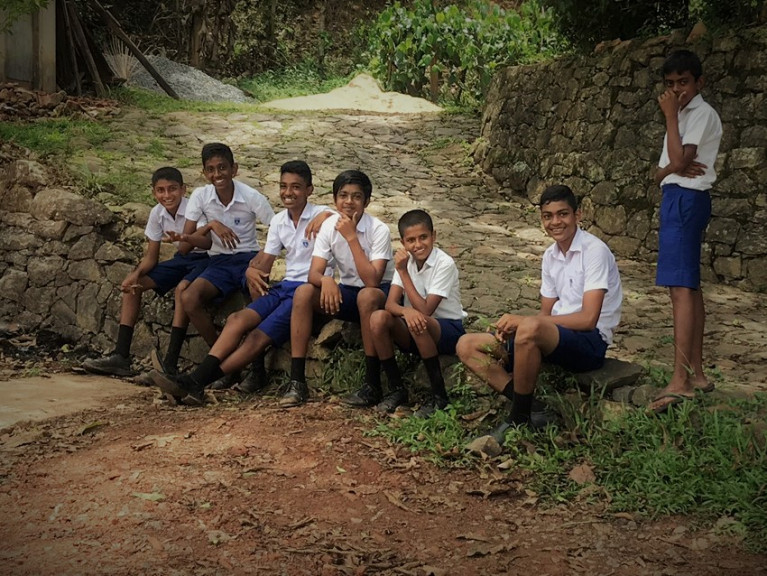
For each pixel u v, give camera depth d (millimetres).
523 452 4449
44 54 11898
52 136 9656
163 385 5227
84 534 3574
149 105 12711
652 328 6223
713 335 6105
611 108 9227
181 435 4707
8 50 11406
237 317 5488
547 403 4781
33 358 6684
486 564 3412
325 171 10391
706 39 8180
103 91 12734
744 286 7469
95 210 7188
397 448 4559
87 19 14891
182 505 3846
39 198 7438
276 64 20578
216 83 16375
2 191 7816
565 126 9852
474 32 15312
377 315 5047
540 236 8875
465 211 9609
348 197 5320
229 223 6078
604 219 8953
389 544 3566
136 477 4137
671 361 5461
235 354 5426
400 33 16016
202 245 6027
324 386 5566
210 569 3318
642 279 7613
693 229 4492
